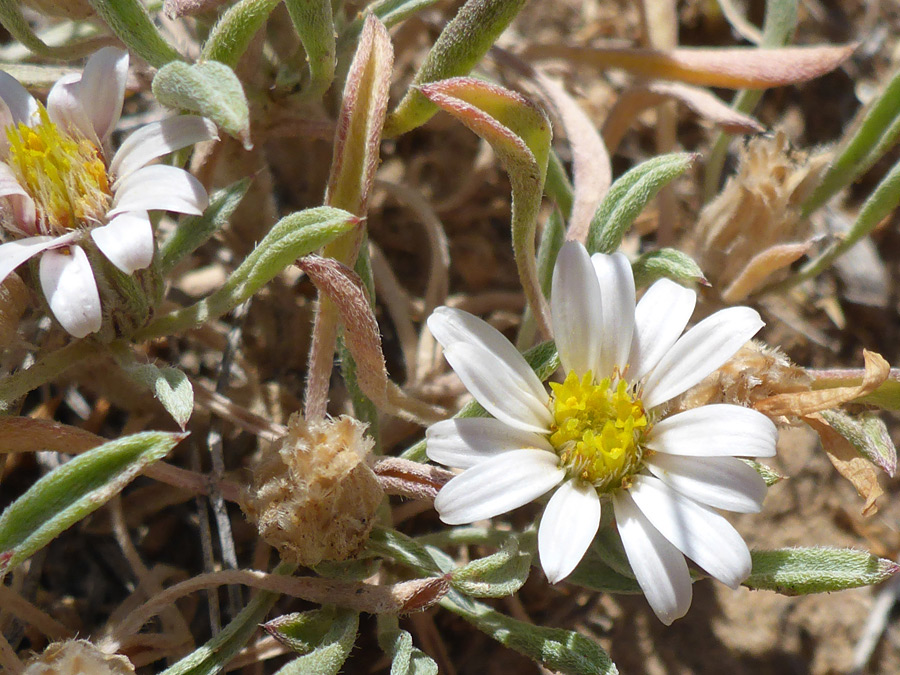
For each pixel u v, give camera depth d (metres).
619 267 0.10
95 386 0.12
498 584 0.10
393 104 0.15
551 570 0.09
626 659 0.13
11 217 0.10
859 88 0.16
